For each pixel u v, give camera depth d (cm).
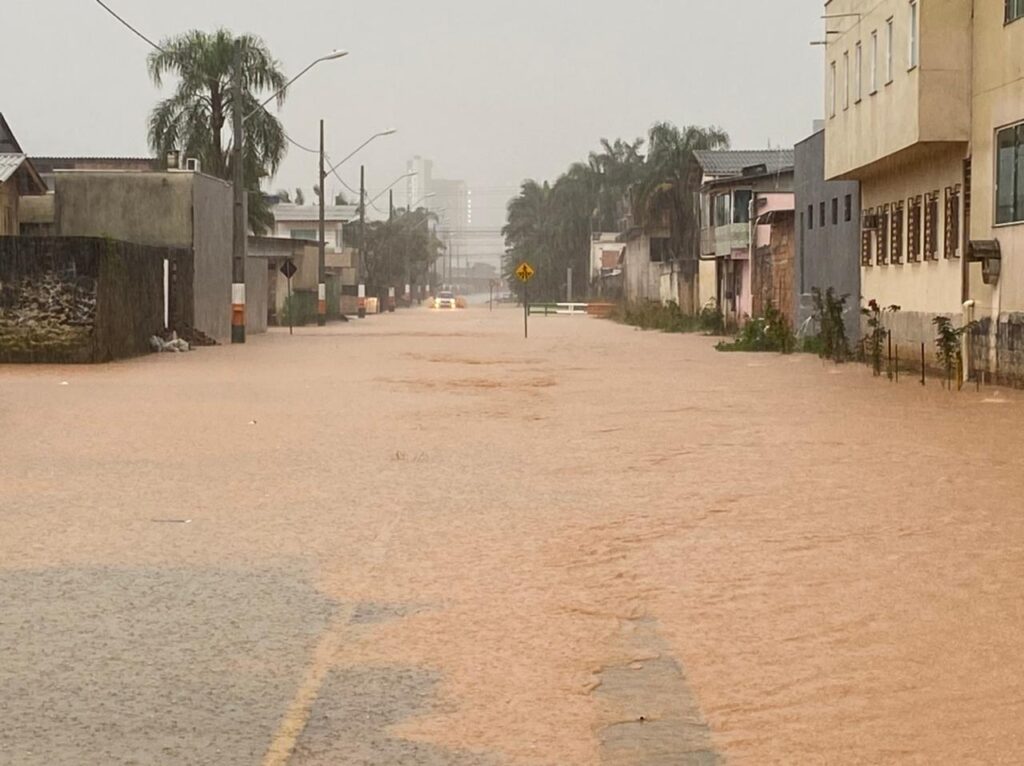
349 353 4191
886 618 842
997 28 2684
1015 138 2594
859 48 3459
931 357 3184
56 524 1187
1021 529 1134
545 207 16262
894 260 3531
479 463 1589
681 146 8731
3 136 6575
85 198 4694
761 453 1661
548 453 1681
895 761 593
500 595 916
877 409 2236
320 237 7581
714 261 7181
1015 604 873
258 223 7356
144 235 4703
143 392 2602
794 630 817
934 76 2848
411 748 612
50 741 618
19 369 3319
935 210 3159
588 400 2462
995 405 2292
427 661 755
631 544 1089
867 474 1466
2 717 652
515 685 710
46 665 743
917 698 682
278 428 1964
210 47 6844
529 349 4534
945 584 933
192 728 637
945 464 1539
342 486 1411
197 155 6869
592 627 830
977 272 2809
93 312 3544
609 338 5638
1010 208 2622
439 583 954
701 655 765
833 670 733
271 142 6962
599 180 14350
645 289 9800
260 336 5706
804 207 4803
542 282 15175
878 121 3247
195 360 3753
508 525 1181
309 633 816
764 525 1166
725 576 967
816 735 628
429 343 5000
